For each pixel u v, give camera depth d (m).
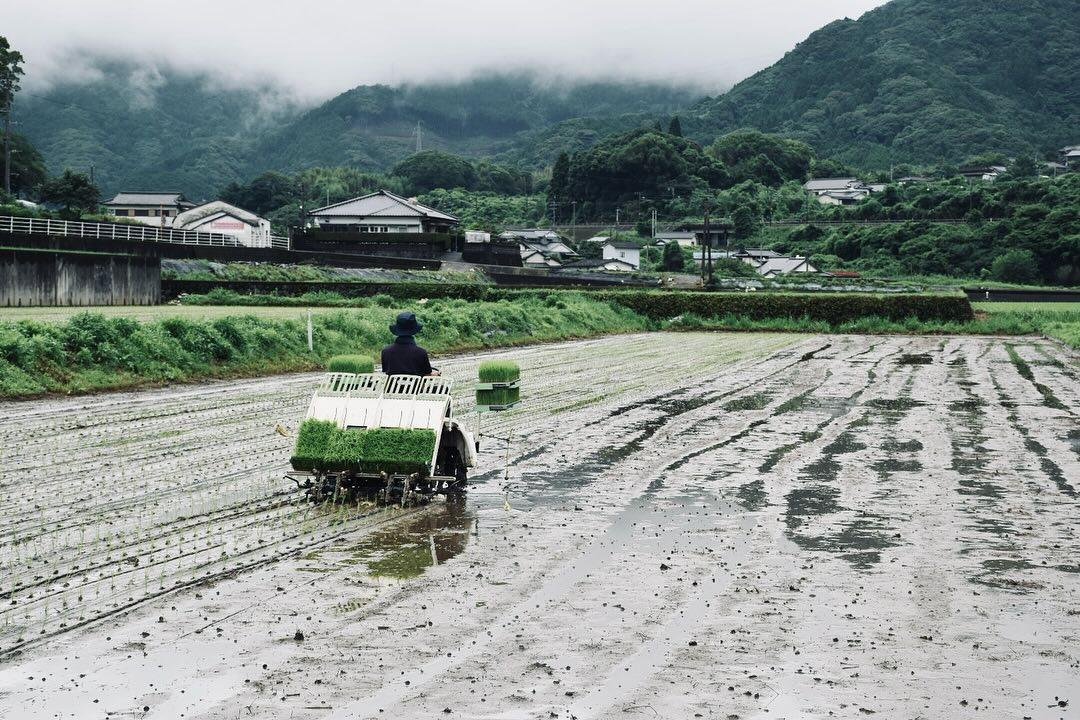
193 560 9.34
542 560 9.62
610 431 18.02
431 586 8.73
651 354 37.47
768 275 129.62
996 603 8.50
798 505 12.24
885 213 155.38
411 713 6.23
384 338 33.50
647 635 7.63
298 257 72.75
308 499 11.92
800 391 25.28
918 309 57.94
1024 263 118.38
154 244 61.09
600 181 188.50
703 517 11.55
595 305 57.00
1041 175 194.50
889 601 8.52
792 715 6.29
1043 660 7.25
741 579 9.10
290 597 8.37
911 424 19.48
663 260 135.75
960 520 11.50
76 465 13.62
